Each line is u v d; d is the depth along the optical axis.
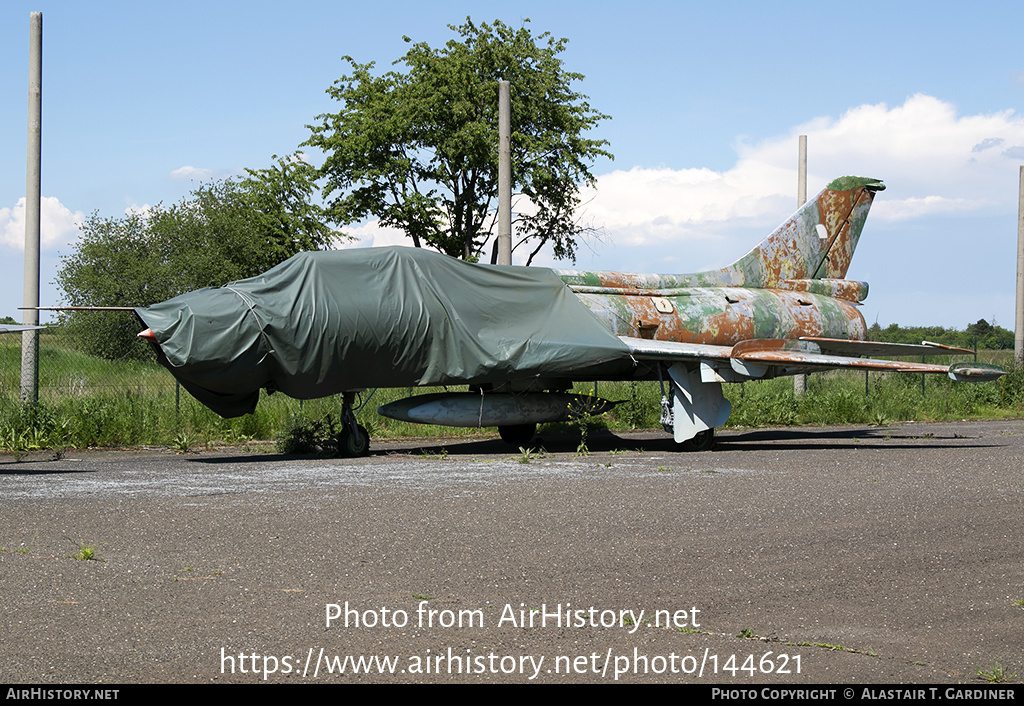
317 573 6.02
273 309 12.61
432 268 14.15
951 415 24.81
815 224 19.28
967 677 4.38
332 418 16.56
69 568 6.10
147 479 10.56
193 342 12.02
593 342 14.57
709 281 17.83
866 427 21.20
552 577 6.00
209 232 35.25
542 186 34.25
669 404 15.15
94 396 17.06
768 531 7.47
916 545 7.05
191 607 5.24
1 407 15.24
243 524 7.60
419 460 13.10
